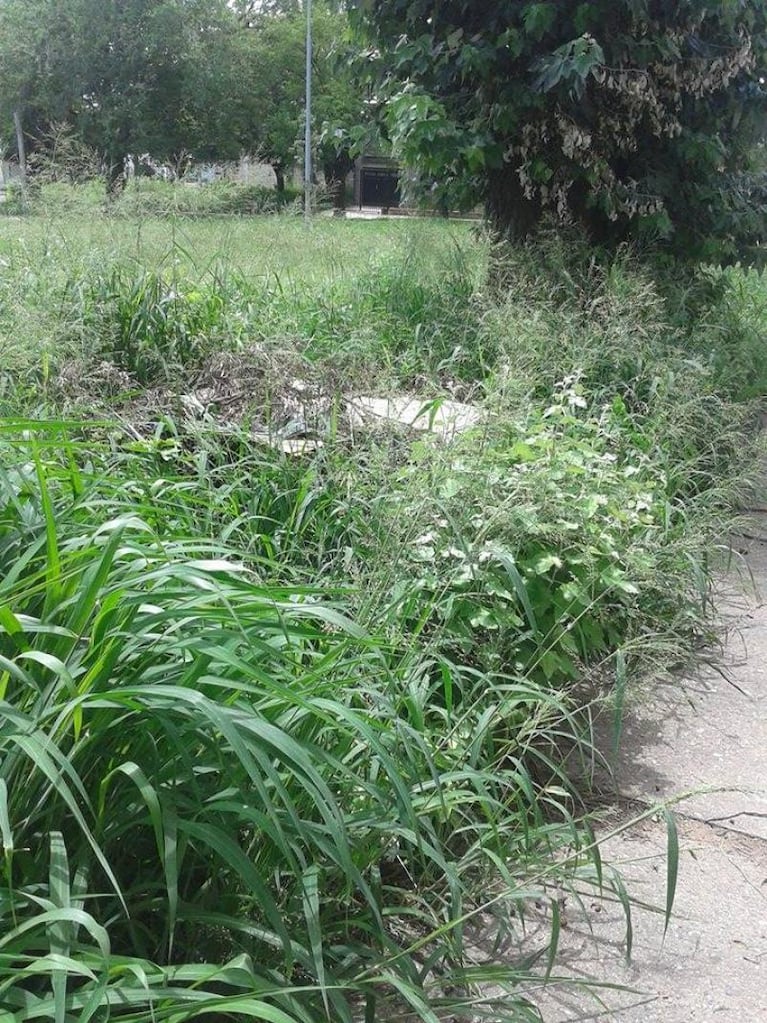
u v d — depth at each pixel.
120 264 6.02
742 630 4.65
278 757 2.14
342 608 2.76
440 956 2.39
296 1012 1.99
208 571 2.35
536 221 8.51
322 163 21.84
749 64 7.99
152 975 1.85
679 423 5.12
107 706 1.95
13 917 1.85
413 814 2.18
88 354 4.85
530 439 4.04
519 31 7.54
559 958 2.67
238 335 5.50
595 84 7.82
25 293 5.46
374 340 5.73
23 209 6.76
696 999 2.55
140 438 4.02
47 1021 1.88
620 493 4.11
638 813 3.30
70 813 2.13
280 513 3.99
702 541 4.15
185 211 7.41
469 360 6.30
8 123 35.06
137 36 35.41
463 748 2.91
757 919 2.86
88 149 7.35
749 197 8.94
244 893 2.32
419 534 3.34
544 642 3.59
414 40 8.30
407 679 2.85
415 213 9.68
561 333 5.86
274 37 39.19
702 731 3.80
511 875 2.75
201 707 1.89
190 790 2.26
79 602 2.04
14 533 2.54
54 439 2.81
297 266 8.18
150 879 2.30
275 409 4.41
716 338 7.64
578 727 3.62
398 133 7.67
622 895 2.50
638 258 8.16
